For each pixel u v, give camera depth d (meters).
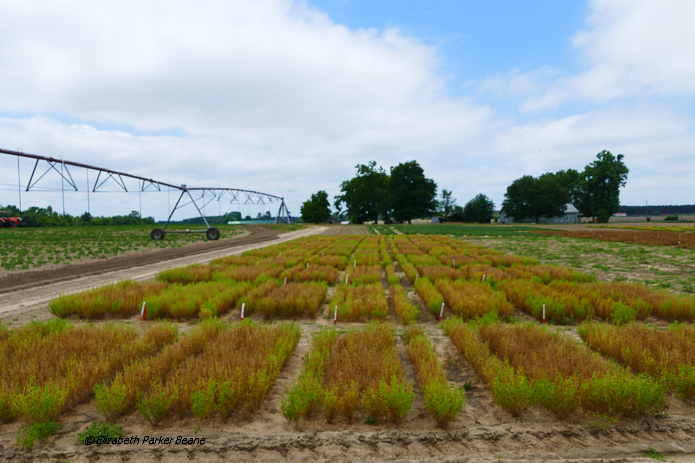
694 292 14.16
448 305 12.56
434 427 4.88
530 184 103.88
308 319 11.33
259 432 4.75
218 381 5.32
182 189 42.97
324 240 44.31
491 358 6.56
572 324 10.58
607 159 102.81
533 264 21.77
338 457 4.21
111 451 4.30
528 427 4.83
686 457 4.27
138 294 12.37
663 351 6.55
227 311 12.25
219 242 43.41
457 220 127.06
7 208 103.69
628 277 17.58
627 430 4.78
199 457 4.21
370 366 6.04
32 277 18.52
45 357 6.30
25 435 4.48
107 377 6.27
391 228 86.69
